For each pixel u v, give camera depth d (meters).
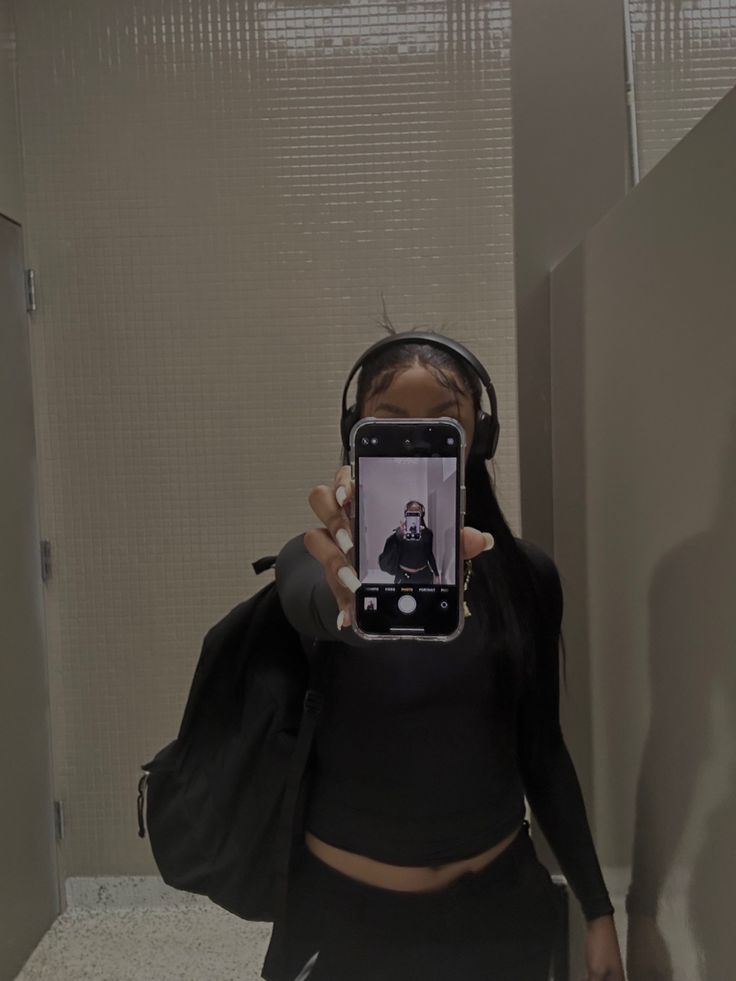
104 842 1.28
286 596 0.71
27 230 1.21
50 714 1.26
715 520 0.62
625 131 1.08
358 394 0.77
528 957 0.81
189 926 1.22
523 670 0.79
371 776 0.75
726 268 0.58
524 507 1.14
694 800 0.68
